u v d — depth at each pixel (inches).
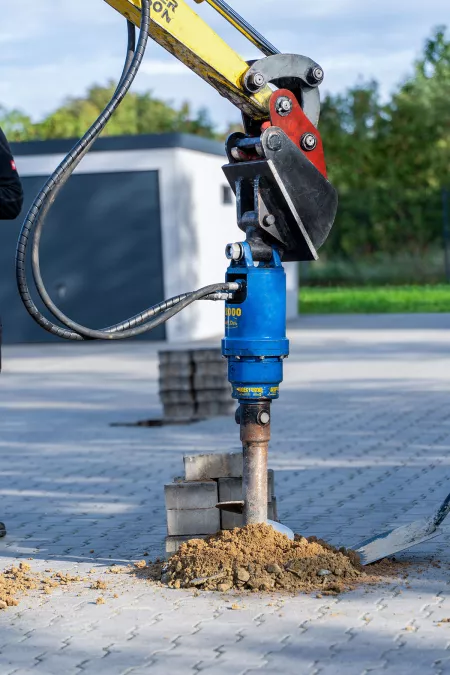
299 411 521.3
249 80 238.4
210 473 266.4
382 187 2015.3
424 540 251.8
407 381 620.4
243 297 241.6
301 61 245.6
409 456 397.4
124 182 971.9
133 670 189.5
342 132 2393.0
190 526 260.4
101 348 928.9
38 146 971.3
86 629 212.1
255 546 242.5
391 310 1285.7
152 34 236.2
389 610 216.5
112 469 395.5
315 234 245.9
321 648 196.7
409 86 2413.9
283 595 229.5
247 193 246.1
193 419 508.1
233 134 248.4
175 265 970.1
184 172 973.8
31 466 407.2
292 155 240.7
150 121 2957.7
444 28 2447.1
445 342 850.1
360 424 475.8
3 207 254.4
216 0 239.8
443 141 2324.1
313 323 1114.1
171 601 228.5
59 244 982.4
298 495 337.1
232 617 215.8
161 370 512.1
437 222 1823.3
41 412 554.9
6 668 192.7
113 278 979.3
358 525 295.4
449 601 221.3
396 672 184.1
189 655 195.8
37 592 239.3
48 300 219.8
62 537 294.7
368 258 1859.0
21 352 917.8
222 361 513.0
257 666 189.2
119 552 275.9
